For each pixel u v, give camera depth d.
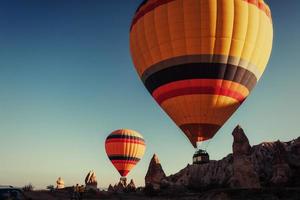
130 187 88.00
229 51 35.06
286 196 42.09
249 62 36.44
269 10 39.09
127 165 76.44
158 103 39.97
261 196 42.97
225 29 34.69
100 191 74.12
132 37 40.53
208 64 35.09
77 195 41.94
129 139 76.38
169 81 36.69
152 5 37.44
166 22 35.75
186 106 36.44
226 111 36.88
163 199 60.62
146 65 38.72
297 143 109.94
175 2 35.50
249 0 36.28
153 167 99.25
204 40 34.75
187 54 35.19
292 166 85.00
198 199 51.25
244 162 66.25
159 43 36.44
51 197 52.97
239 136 69.12
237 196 45.44
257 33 36.19
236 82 36.31
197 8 34.75
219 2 34.81
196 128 37.00
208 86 35.50
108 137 78.94
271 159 111.12
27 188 64.12
